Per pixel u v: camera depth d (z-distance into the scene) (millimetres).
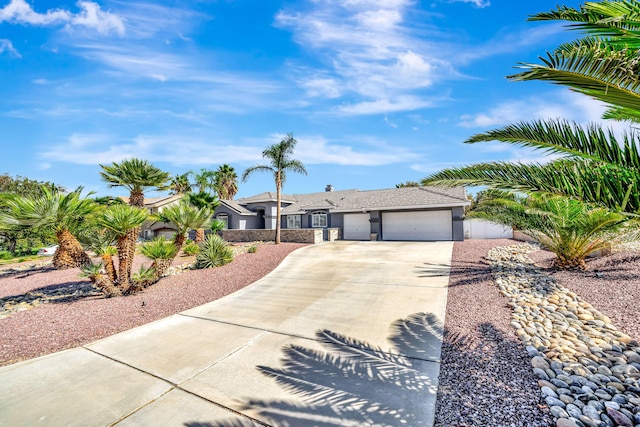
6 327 6227
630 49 2596
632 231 7512
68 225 8102
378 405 3332
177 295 8680
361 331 5555
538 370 3783
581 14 2439
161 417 3262
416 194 22406
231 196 46219
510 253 12367
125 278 8781
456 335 5074
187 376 4137
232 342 5289
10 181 32562
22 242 27266
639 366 3875
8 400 3650
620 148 3387
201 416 3258
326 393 3604
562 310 5902
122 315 6965
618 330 4969
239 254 15594
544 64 2824
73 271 14180
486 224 22453
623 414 2957
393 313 6414
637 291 6316
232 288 9422
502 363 4070
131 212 8203
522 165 4207
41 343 5438
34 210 7062
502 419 2988
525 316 5680
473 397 3383
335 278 9875
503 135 4203
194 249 16906
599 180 3453
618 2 2297
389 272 10195
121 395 3711
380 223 22297
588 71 2680
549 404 3150
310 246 18094
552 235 8984
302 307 7203
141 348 5125
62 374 4277
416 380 3811
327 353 4699
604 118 4949
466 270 9789
